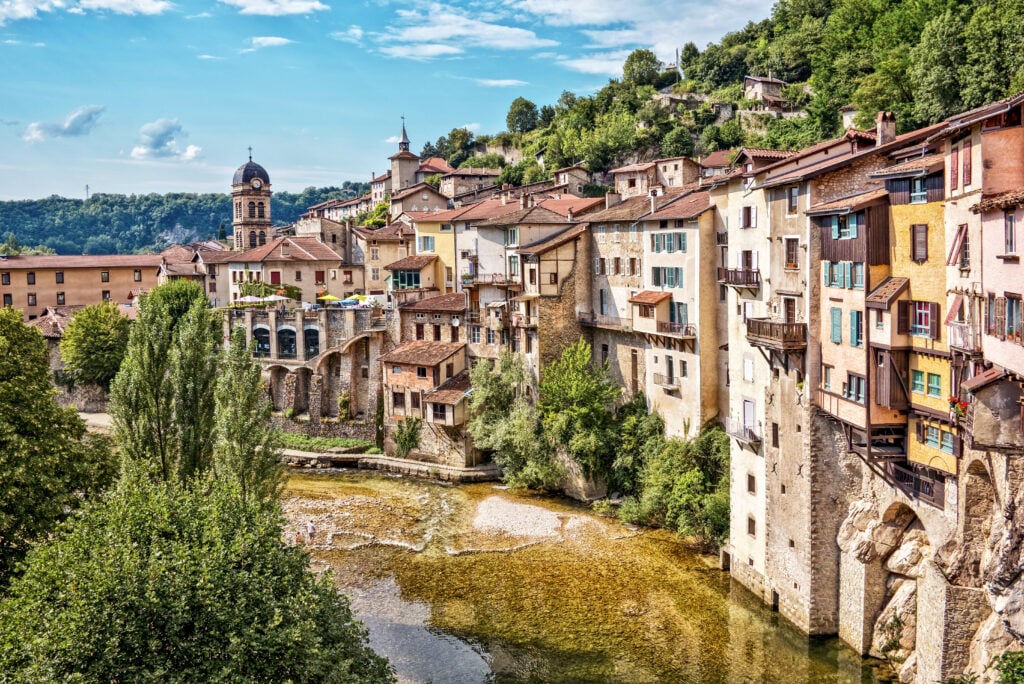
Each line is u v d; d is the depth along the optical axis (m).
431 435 80.69
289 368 92.75
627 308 71.25
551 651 43.97
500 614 48.44
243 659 27.72
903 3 110.44
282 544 34.28
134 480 36.19
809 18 173.12
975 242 32.25
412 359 81.75
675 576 53.00
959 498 35.16
